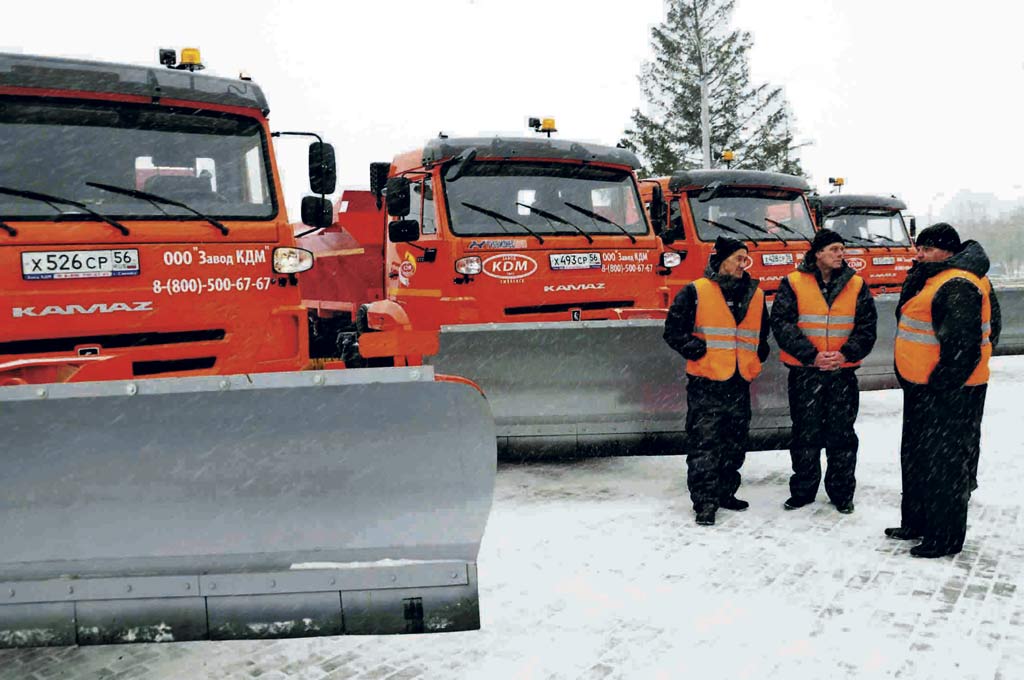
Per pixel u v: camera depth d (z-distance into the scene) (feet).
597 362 18.86
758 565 13.74
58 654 11.16
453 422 9.36
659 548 14.67
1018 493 17.44
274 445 9.29
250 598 9.05
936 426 13.84
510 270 22.35
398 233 22.72
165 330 15.10
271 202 16.48
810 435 16.61
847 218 38.78
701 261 29.68
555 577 13.39
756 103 127.24
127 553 9.13
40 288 14.02
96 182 14.93
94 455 9.06
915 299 14.08
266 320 16.22
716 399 16.19
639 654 10.73
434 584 9.08
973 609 11.82
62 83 14.69
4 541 9.00
